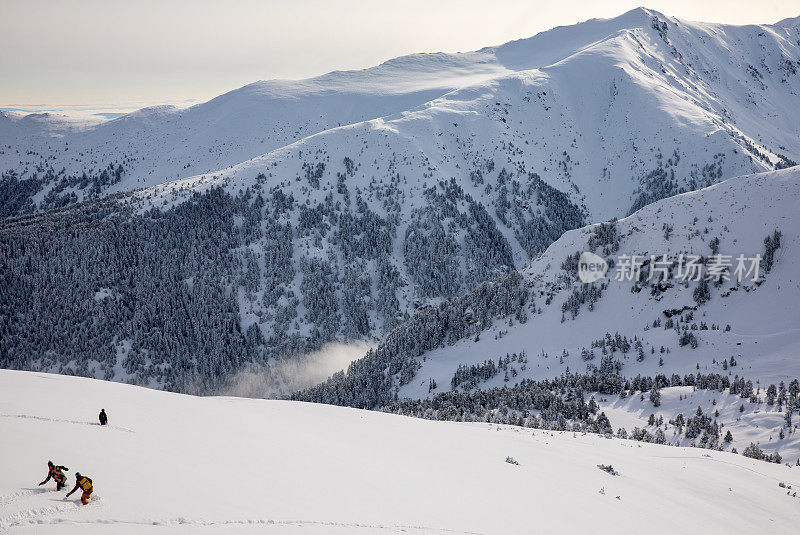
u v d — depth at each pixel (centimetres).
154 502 1986
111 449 2534
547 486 3441
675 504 3669
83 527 1695
